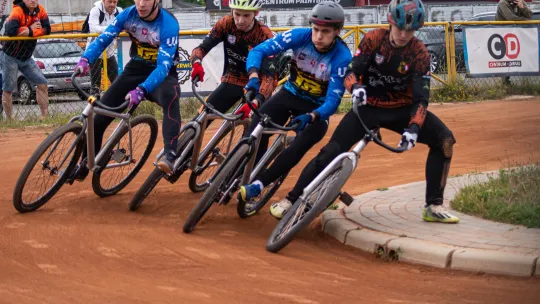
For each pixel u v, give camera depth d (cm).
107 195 730
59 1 3119
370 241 561
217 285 472
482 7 2795
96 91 1256
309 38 609
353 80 563
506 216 599
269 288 469
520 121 1231
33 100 1459
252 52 618
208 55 1285
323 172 564
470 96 1515
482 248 522
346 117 597
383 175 846
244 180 626
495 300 452
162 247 555
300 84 630
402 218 618
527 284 479
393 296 460
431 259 524
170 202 720
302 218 560
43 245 552
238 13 655
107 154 681
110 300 439
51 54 1546
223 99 705
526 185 668
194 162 671
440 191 602
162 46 656
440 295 462
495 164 893
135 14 661
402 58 562
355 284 484
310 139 622
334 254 561
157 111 1289
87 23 1315
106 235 584
